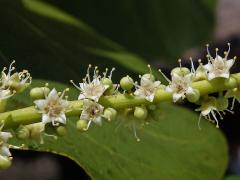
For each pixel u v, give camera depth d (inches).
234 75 7.7
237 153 22.4
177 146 11.8
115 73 12.5
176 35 20.1
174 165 11.3
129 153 10.5
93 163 9.3
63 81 11.1
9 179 25.0
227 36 27.0
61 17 13.7
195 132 12.2
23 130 7.4
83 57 12.4
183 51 20.1
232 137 22.9
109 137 10.3
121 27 19.2
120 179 9.7
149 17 19.6
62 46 12.1
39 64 11.0
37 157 25.6
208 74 7.5
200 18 20.4
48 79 10.9
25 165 25.4
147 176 10.4
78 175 24.5
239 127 22.9
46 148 8.8
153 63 21.5
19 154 25.5
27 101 8.9
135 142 10.9
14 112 7.5
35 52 11.2
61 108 7.5
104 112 7.5
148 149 11.1
